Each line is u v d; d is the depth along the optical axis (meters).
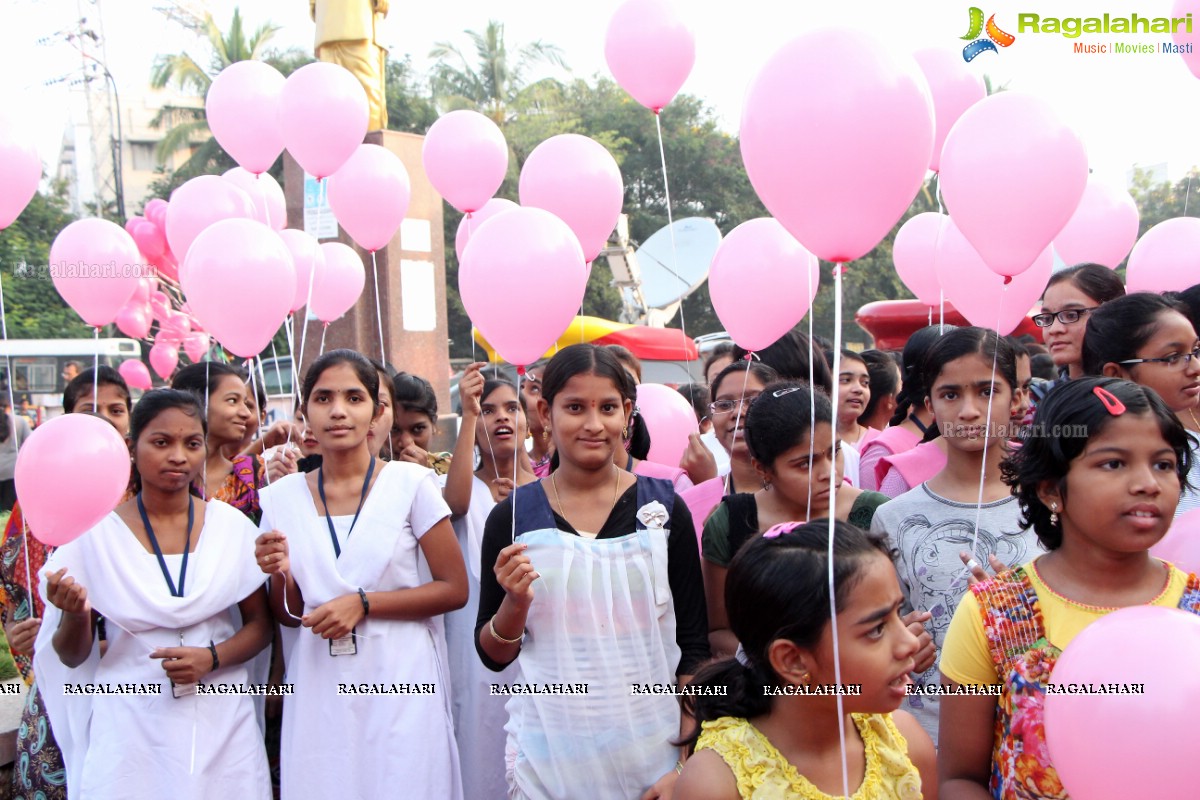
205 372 3.38
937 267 3.40
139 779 2.45
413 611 2.66
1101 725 1.30
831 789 1.58
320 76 3.88
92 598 2.54
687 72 4.08
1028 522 1.79
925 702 2.25
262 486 3.28
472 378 3.16
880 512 2.42
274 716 2.95
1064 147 2.39
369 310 8.45
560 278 2.67
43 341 14.28
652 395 3.94
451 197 4.14
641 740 2.20
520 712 2.32
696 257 8.64
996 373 2.33
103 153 22.66
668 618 2.28
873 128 1.86
